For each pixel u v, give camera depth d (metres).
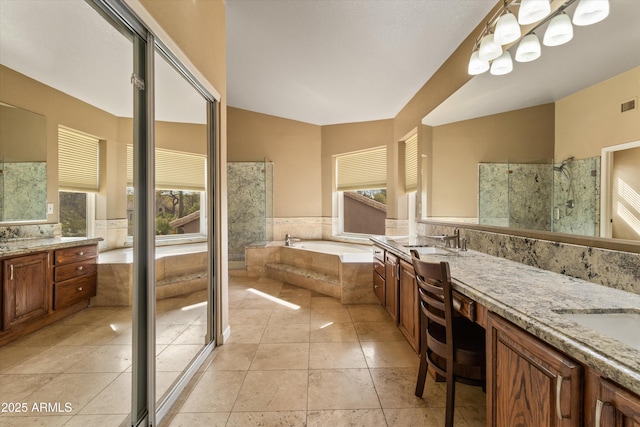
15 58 1.67
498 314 1.03
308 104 4.13
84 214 1.98
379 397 1.62
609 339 0.73
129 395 1.49
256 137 4.71
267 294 3.58
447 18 2.16
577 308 0.95
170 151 1.98
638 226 1.07
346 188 4.81
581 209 1.32
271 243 4.66
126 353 1.75
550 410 0.78
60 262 1.85
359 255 3.68
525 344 0.89
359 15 2.20
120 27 1.29
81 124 1.95
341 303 3.23
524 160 1.69
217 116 2.20
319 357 2.06
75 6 1.48
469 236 2.29
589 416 0.69
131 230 1.49
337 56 2.80
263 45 2.67
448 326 1.32
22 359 1.57
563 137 1.42
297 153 4.89
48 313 1.76
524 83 1.68
